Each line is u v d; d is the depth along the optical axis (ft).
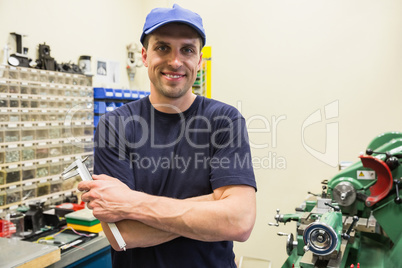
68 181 8.69
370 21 9.93
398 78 9.73
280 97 11.18
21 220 6.88
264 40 11.27
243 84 11.66
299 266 5.72
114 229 3.22
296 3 10.77
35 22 8.99
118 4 11.93
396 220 6.72
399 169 6.73
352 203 7.11
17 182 7.52
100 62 11.23
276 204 11.38
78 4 10.34
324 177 10.74
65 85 8.62
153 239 3.24
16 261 5.24
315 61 10.64
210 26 11.98
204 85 12.12
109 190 3.22
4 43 8.24
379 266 6.49
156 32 3.25
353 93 10.26
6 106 7.27
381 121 9.99
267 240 11.54
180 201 3.23
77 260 6.56
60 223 7.33
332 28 10.37
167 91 3.38
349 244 6.47
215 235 3.16
